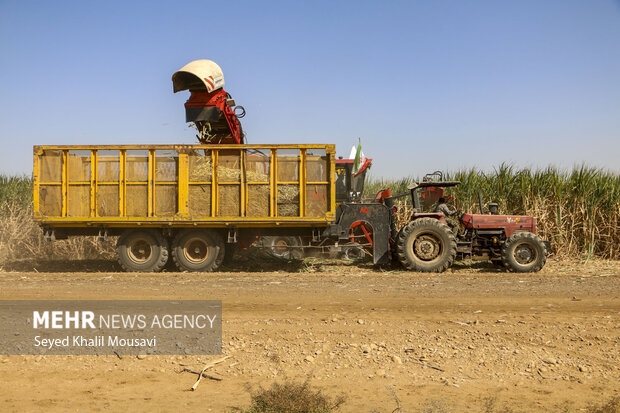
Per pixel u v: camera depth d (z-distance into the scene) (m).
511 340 5.93
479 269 12.04
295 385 4.73
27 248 14.48
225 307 7.42
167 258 11.85
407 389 4.80
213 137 12.30
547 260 13.62
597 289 8.78
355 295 8.31
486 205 15.06
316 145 11.27
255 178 11.40
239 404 4.54
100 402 4.59
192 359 5.49
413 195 12.39
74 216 11.58
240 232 11.94
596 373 5.11
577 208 14.26
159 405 4.53
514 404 4.48
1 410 4.41
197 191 11.47
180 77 11.38
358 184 13.42
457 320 6.69
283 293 8.52
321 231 11.82
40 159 11.54
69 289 8.98
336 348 5.73
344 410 4.37
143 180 11.49
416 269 11.46
